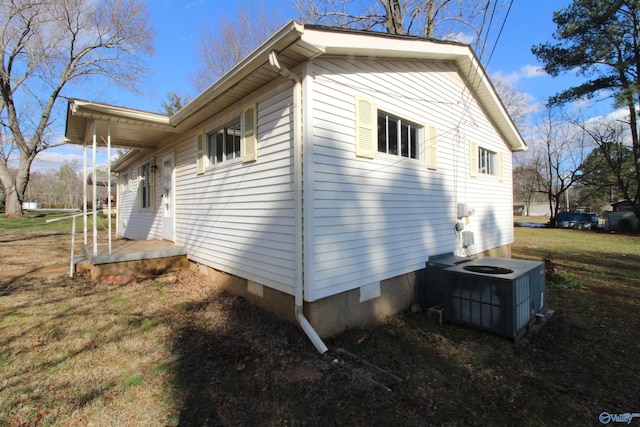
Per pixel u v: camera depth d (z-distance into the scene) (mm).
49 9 16516
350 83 4344
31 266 6914
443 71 6305
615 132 21266
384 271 4805
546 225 26078
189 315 4461
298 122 3842
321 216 3881
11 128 18312
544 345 4008
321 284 3869
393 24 10812
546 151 28547
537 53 18469
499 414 2682
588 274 7793
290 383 2959
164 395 2727
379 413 2607
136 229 10305
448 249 6363
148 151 9086
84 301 4863
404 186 5238
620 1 15680
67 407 2527
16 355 3277
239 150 5215
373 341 4016
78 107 5219
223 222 5539
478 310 4344
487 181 8039
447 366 3461
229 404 2643
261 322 4176
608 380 3227
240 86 4508
